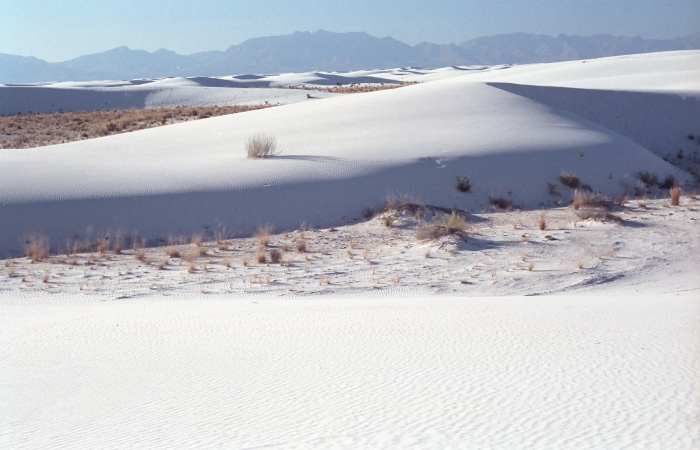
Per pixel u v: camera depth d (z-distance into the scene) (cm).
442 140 3353
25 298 1714
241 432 657
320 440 620
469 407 718
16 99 9819
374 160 3034
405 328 1190
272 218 2562
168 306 1567
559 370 865
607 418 662
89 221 2394
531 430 632
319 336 1148
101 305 1625
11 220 2316
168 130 4209
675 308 1341
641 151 3531
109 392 838
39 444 643
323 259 2141
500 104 4138
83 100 10006
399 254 2177
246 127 3994
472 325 1198
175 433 662
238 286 1839
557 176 3058
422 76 18888
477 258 2103
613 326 1147
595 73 8431
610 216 2516
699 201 2862
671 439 594
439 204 2755
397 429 648
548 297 1630
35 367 980
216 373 920
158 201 2544
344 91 9950
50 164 3002
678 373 825
